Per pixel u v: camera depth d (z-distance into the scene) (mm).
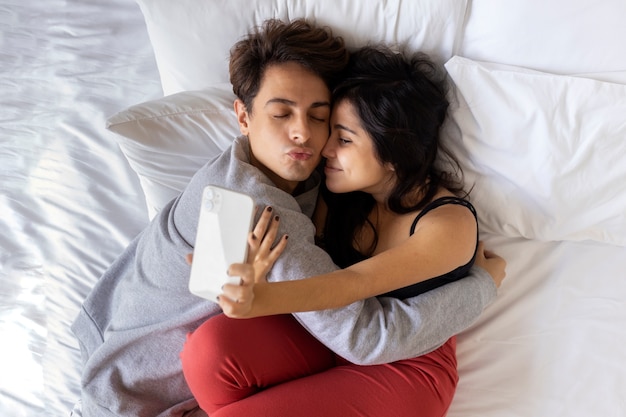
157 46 1219
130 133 1145
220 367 988
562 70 1079
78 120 1457
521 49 1079
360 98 977
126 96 1471
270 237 867
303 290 866
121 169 1409
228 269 785
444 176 1096
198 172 1060
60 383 1279
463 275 1049
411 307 994
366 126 980
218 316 1028
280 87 974
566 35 1048
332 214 1134
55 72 1509
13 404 1277
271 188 980
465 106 1077
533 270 1166
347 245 1122
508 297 1169
